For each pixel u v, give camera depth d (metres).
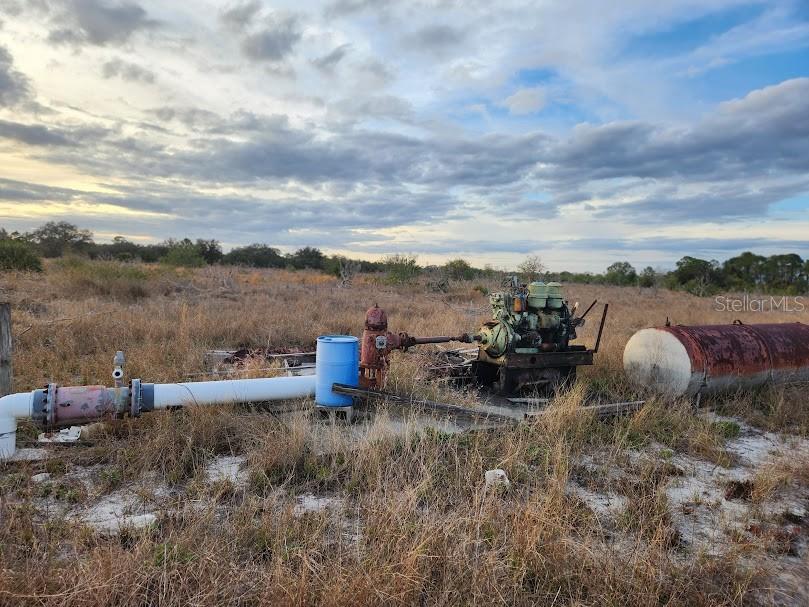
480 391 7.79
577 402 6.34
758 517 4.36
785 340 7.89
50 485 4.32
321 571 3.13
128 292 15.58
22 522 3.67
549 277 24.58
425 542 3.23
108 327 9.62
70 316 10.18
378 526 3.63
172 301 14.48
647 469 4.97
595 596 3.19
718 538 4.01
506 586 3.20
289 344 10.54
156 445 4.86
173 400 5.58
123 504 4.11
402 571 3.12
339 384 5.98
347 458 4.85
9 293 12.98
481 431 5.57
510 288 7.87
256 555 3.51
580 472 5.07
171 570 3.10
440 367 8.28
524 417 6.08
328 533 3.78
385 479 4.45
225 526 3.72
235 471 4.74
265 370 7.48
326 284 24.73
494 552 3.29
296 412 5.79
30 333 8.74
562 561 3.43
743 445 6.09
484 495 3.97
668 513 4.23
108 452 4.93
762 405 7.58
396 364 7.78
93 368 7.45
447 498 4.30
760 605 3.27
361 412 6.27
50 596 2.68
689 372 7.14
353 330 11.52
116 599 2.92
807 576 3.59
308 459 4.84
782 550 3.91
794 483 5.02
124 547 3.51
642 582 3.25
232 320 11.40
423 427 5.69
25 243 20.09
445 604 3.04
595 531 3.96
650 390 7.66
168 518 3.84
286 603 2.87
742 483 4.93
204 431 5.22
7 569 2.96
